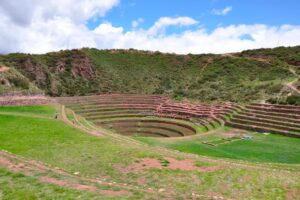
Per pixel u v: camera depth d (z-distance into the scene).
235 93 80.06
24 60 90.00
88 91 91.75
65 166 26.58
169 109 78.62
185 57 122.69
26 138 34.50
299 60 96.06
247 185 23.59
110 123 69.06
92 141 35.00
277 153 40.41
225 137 49.94
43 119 46.84
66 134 37.75
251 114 61.12
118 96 88.88
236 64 105.06
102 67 107.25
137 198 17.75
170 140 47.44
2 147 30.42
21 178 19.83
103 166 26.84
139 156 29.44
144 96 90.62
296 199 21.34
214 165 28.16
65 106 72.31
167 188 22.92
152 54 125.75
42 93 72.50
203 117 70.81
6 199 16.58
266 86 77.12
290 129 51.41
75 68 100.25
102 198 17.17
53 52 107.50
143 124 70.31
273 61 100.19
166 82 103.06
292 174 27.31
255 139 48.56
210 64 112.44
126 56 120.94
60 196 17.20
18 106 60.69
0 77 67.06
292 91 68.38
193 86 96.38
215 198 20.12
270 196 21.78
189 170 26.56
